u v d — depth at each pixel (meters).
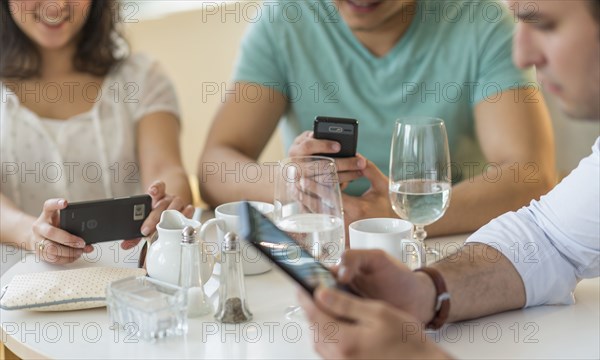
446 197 1.45
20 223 1.85
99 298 1.33
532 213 1.39
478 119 2.09
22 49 2.19
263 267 1.49
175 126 2.32
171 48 3.60
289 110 2.26
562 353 1.14
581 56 1.06
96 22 2.23
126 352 1.17
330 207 1.27
